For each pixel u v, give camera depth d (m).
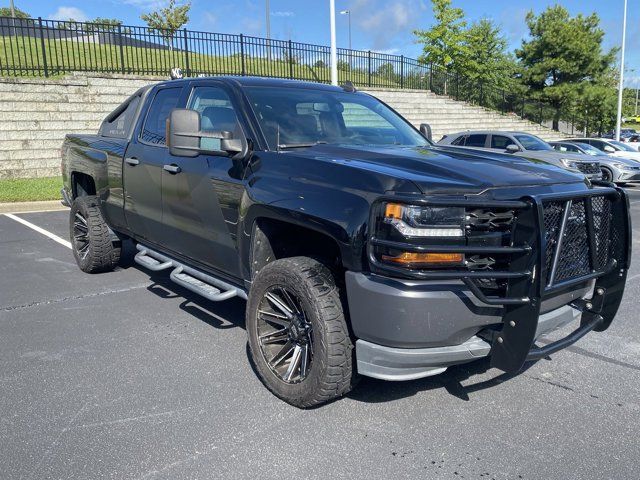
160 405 3.44
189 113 3.74
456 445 3.06
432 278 2.84
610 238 3.56
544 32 38.47
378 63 25.70
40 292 5.68
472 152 3.94
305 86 4.71
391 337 2.92
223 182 3.97
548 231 3.06
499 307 2.98
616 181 16.59
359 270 3.01
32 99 13.79
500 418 3.36
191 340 4.48
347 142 4.22
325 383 3.18
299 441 3.07
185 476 2.75
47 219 9.66
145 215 5.08
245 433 3.14
